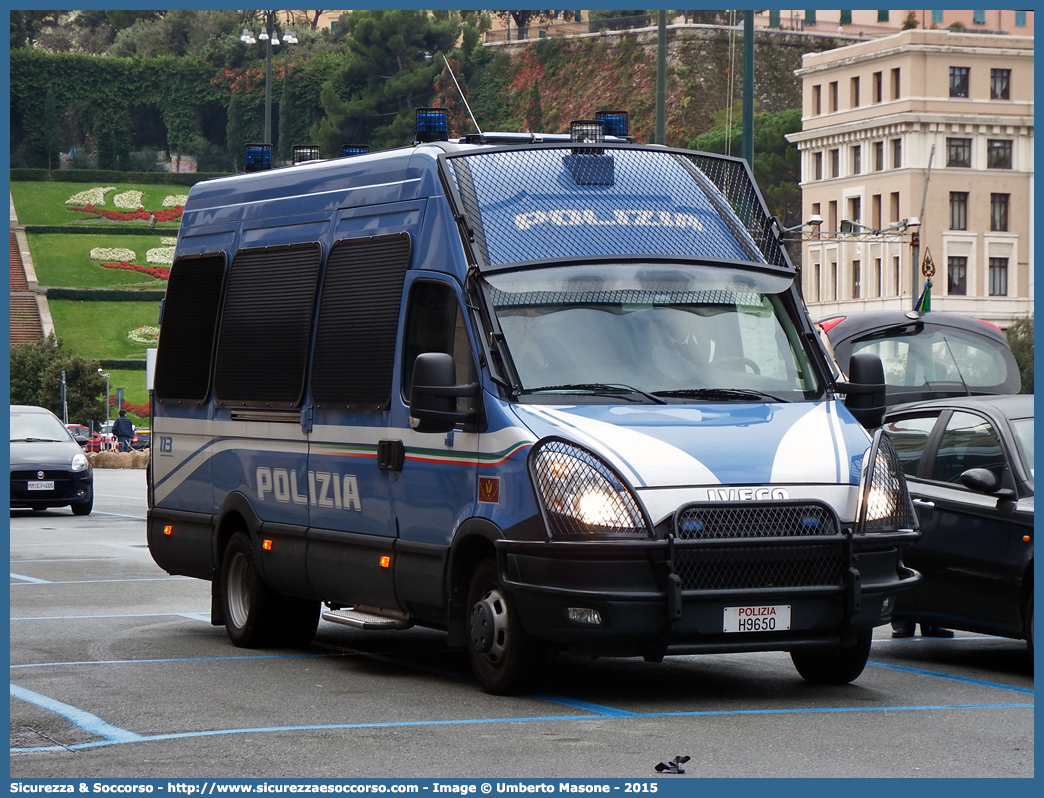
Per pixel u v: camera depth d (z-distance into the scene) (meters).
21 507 66.31
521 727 19.69
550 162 24.34
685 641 20.53
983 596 24.97
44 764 17.94
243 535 28.27
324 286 26.44
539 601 20.89
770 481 20.95
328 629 31.45
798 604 20.84
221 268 29.86
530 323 22.64
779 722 20.03
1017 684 23.58
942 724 19.94
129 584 38.84
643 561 20.33
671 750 18.20
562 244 23.59
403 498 23.78
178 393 30.78
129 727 20.08
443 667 25.53
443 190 23.84
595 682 23.67
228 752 18.38
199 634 29.84
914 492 26.27
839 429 22.30
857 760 17.70
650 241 24.08
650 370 22.64
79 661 26.16
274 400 27.45
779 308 24.09
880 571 21.58
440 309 23.45
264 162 31.70
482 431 22.05
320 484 25.98
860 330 44.50
